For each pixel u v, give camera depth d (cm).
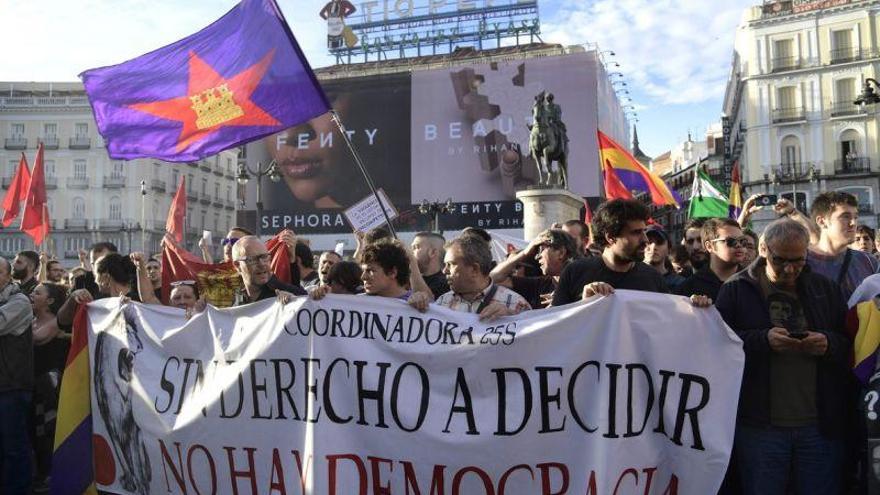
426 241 560
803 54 4681
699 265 635
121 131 554
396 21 5462
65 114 6006
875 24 4488
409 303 368
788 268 327
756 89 4822
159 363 427
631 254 373
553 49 4894
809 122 4653
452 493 346
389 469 355
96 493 449
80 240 5919
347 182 4384
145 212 5884
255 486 383
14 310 480
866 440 336
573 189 4006
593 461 332
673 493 336
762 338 326
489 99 4197
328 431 367
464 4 5300
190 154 545
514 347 347
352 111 4391
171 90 553
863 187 4481
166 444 413
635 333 341
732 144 5938
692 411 335
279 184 4475
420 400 355
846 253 436
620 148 1281
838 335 328
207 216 6612
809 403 331
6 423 485
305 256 696
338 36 5572
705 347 337
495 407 346
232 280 539
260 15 543
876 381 319
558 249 479
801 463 332
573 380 341
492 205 4156
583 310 344
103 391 451
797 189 4650
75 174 5969
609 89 4641
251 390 389
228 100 544
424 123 4294
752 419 337
